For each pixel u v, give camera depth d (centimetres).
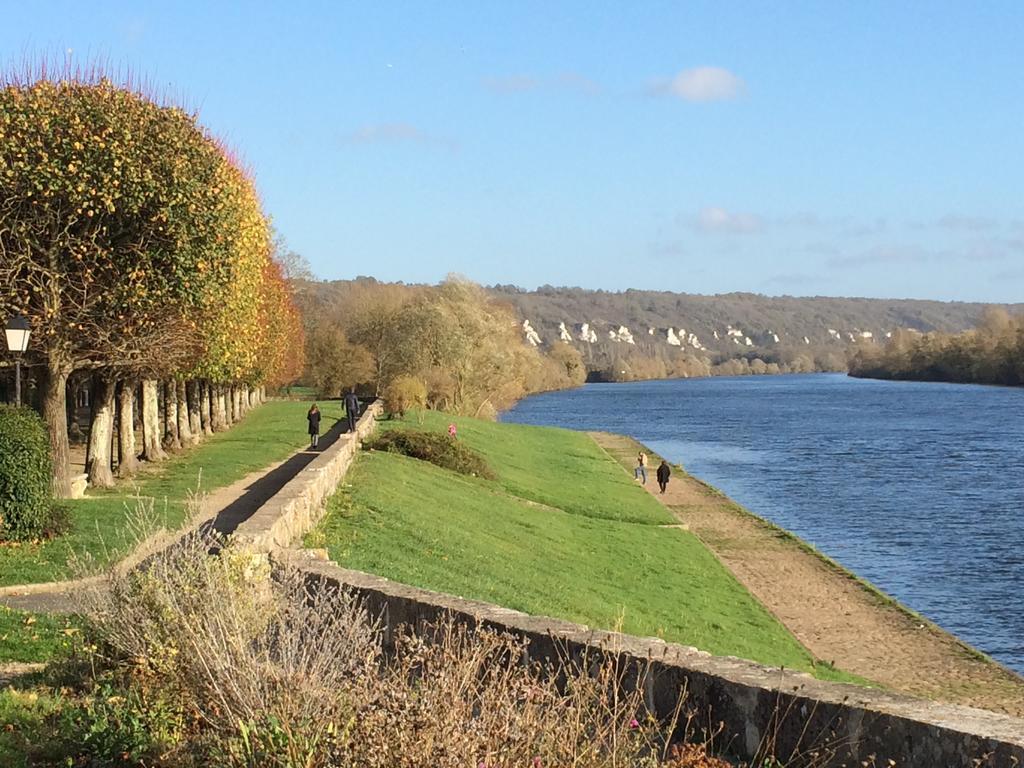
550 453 7125
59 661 1207
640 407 16212
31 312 2870
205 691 879
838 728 732
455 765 641
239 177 4053
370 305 9488
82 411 7075
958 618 3206
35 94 2898
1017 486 6378
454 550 2670
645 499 5466
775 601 3184
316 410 4962
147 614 1067
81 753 885
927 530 4841
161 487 3412
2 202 2823
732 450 9131
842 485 6588
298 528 2286
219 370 4169
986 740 650
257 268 4431
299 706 773
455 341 8519
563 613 2198
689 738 829
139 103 3045
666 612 2655
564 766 671
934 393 18500
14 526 2192
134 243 2973
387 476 3769
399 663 818
